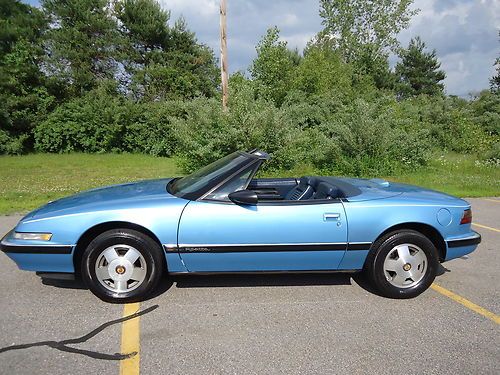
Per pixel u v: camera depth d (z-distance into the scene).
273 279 4.09
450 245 3.77
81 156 19.94
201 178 3.85
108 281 3.49
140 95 24.95
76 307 3.43
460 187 10.27
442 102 20.81
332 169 11.88
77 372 2.54
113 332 3.03
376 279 3.66
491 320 3.30
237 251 3.48
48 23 23.94
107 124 21.08
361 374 2.55
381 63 34.31
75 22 24.39
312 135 13.55
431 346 2.89
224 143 10.95
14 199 8.45
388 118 12.51
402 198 3.78
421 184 10.59
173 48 27.16
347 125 12.70
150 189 3.98
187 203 3.49
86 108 20.80
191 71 26.94
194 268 3.54
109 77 24.98
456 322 3.26
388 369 2.61
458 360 2.72
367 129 11.88
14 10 22.70
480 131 18.20
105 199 3.69
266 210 3.48
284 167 11.77
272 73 19.25
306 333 3.05
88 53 24.08
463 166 13.34
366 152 12.07
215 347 2.84
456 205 3.82
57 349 2.79
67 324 3.14
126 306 3.46
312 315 3.35
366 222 3.58
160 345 2.86
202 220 3.43
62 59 23.31
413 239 3.65
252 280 4.06
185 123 12.15
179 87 24.91
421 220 3.67
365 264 3.73
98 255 3.43
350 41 33.62
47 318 3.23
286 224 3.49
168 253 3.45
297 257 3.56
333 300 3.64
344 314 3.37
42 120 20.47
